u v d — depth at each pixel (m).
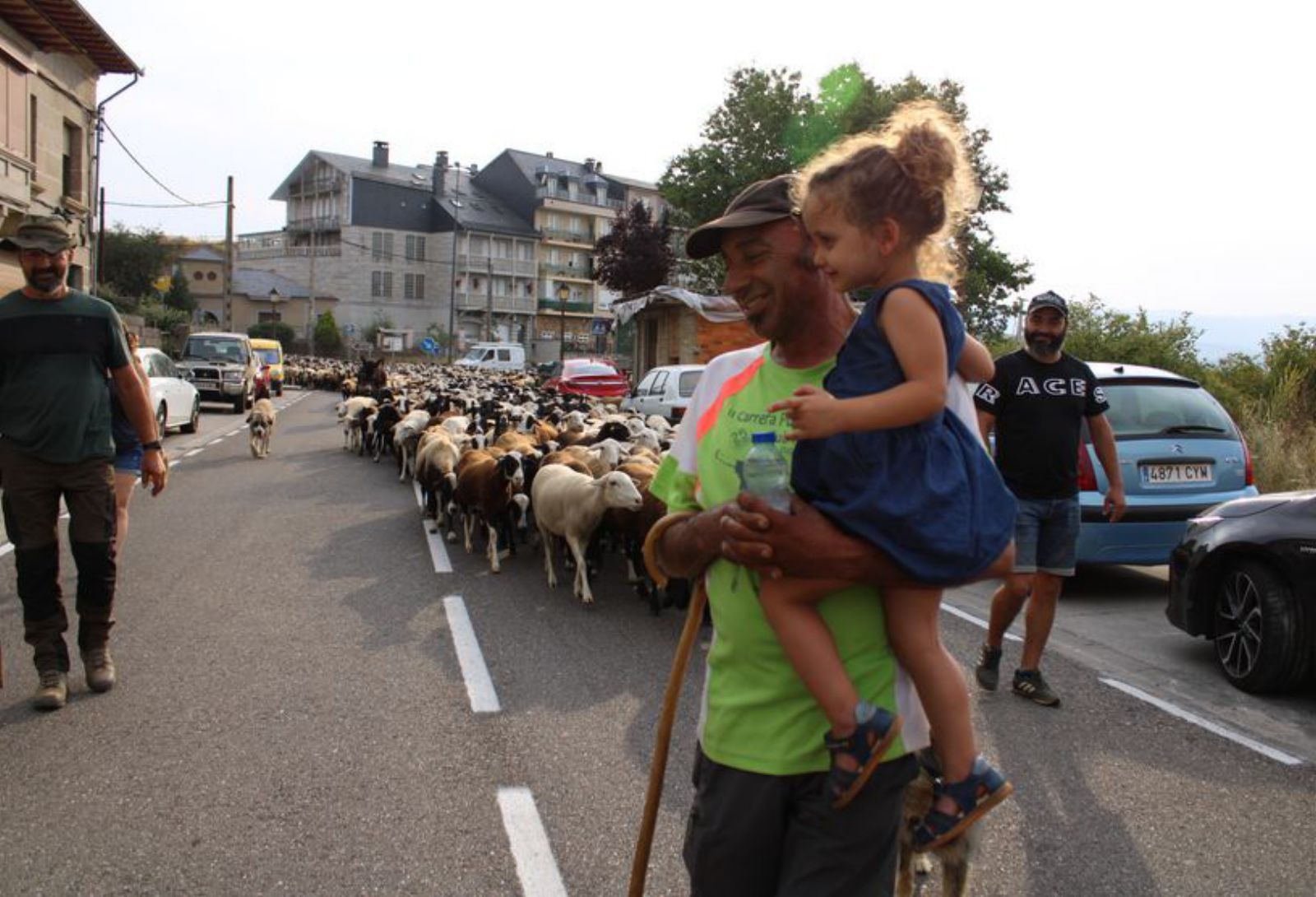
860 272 1.98
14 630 6.59
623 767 4.61
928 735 2.15
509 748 4.80
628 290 54.00
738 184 36.38
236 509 11.98
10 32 21.80
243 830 3.94
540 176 87.25
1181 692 5.90
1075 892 3.61
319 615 7.21
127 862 3.68
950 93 33.47
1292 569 5.62
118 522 7.00
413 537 10.41
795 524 1.86
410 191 82.00
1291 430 13.20
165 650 6.27
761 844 2.11
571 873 3.65
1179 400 8.45
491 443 14.12
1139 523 7.85
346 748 4.77
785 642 1.98
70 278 26.03
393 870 3.66
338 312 80.06
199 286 77.19
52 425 5.14
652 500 7.69
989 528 1.93
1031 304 5.48
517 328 86.62
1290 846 3.96
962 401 2.09
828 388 1.96
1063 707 5.59
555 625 7.11
